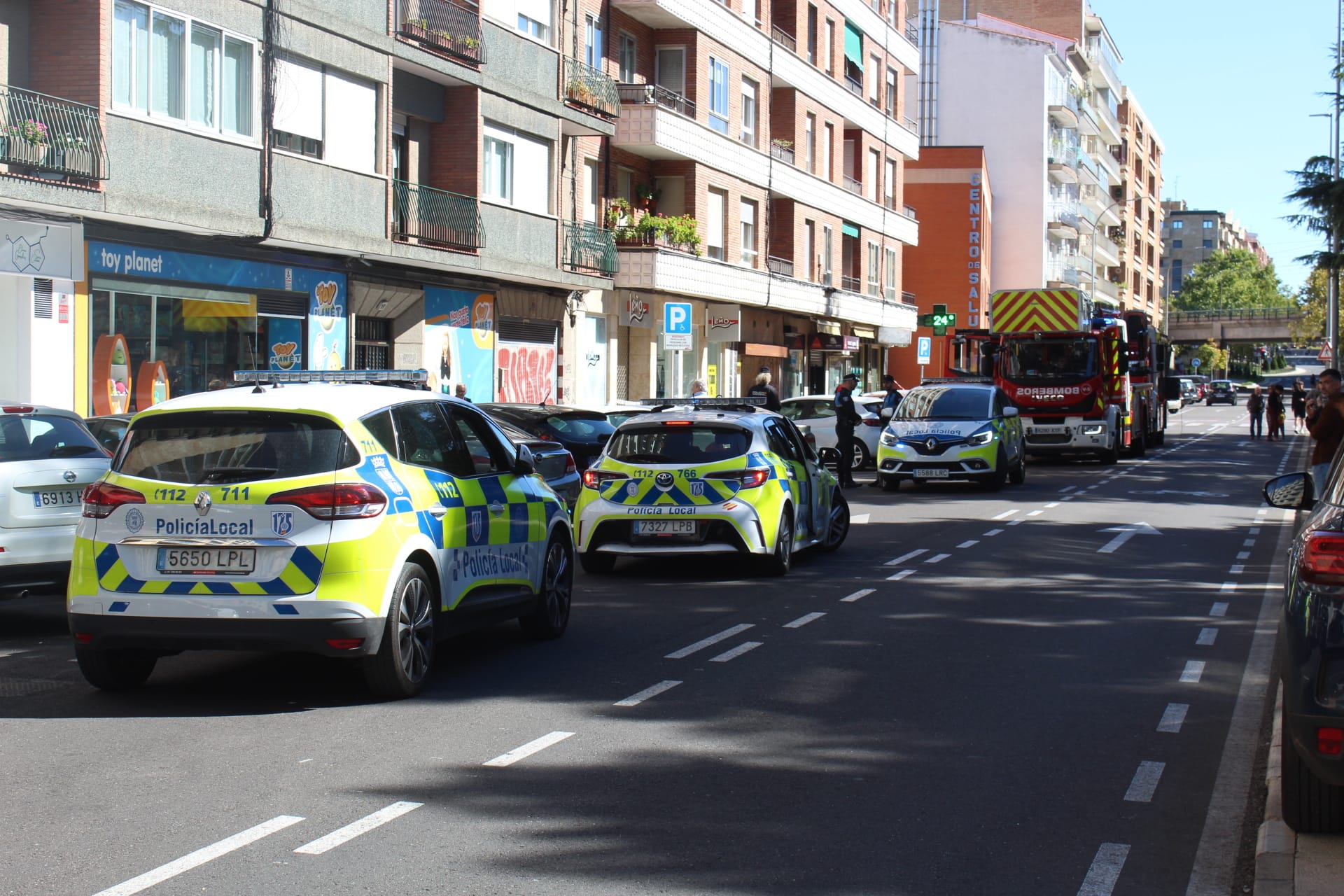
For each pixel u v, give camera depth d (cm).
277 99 2322
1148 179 13050
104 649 815
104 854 548
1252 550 1652
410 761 695
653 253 3500
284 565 786
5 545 1007
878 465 2570
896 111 5762
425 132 2886
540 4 3150
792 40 4569
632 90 3581
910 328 5844
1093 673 923
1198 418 8069
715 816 605
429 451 905
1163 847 568
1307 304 8531
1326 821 560
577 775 670
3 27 1916
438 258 2723
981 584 1353
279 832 578
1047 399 3369
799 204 4591
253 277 2356
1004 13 9181
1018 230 7669
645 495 1375
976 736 751
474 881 519
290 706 823
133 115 2009
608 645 1030
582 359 3512
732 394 4381
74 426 1098
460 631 916
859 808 618
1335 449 1552
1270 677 911
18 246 1881
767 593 1294
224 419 822
